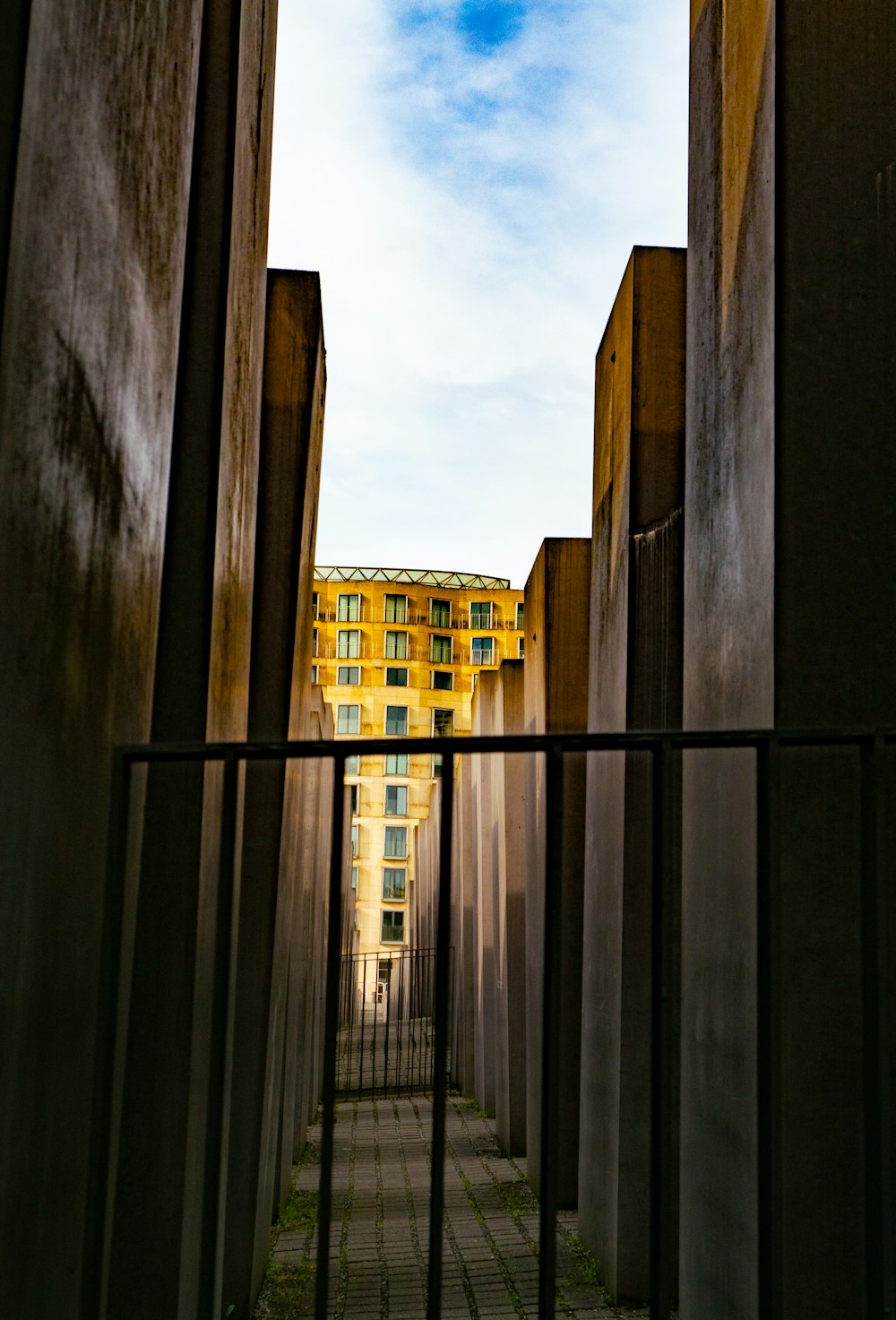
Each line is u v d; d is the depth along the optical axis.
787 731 2.74
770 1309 2.71
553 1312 2.61
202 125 4.85
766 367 4.58
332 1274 8.39
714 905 5.06
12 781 2.45
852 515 4.43
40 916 2.65
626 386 8.48
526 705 13.10
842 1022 4.25
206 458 4.69
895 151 4.57
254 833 7.51
